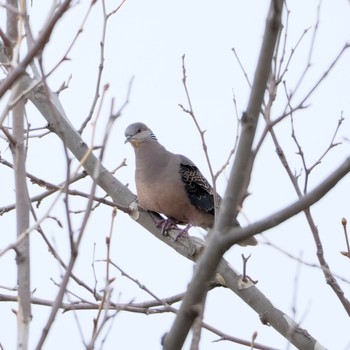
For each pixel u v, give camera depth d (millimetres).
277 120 7219
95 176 7254
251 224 6855
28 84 12500
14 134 8836
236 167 7047
